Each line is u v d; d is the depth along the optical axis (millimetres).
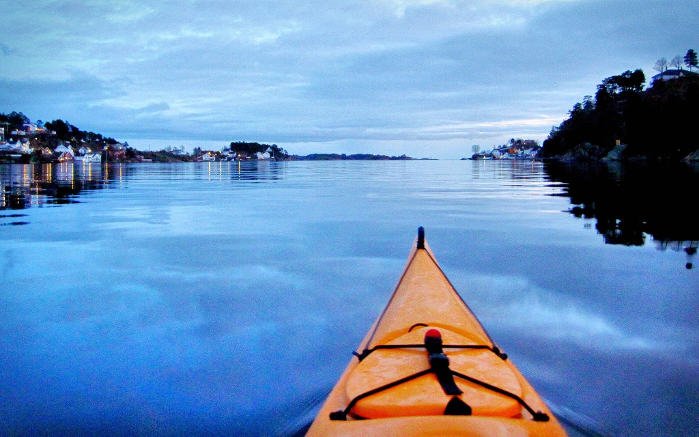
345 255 9438
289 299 6848
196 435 3664
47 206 17672
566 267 8273
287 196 22016
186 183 34031
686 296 6680
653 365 4660
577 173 41000
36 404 4145
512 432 2365
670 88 88625
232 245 10383
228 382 4484
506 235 11234
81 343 5418
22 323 6012
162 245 10391
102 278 7906
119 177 44719
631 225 12289
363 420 2518
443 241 10602
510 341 5273
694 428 3613
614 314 6043
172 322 6020
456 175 46531
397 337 3572
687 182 25547
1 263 8867
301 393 4262
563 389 4207
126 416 3943
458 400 2537
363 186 29547
